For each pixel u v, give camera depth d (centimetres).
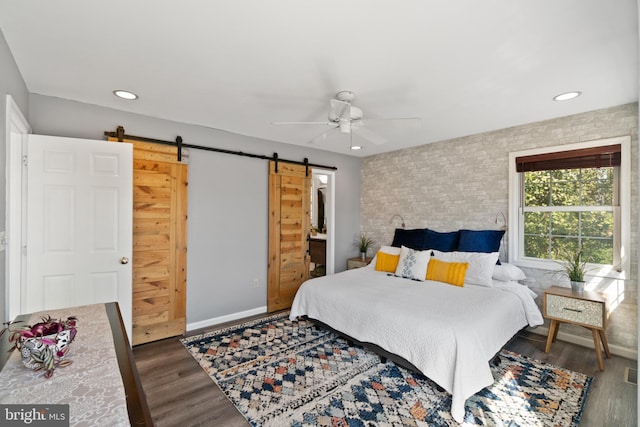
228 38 180
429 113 306
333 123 267
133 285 304
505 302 276
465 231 377
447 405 208
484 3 148
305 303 336
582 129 305
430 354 218
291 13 157
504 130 361
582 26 166
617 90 251
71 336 125
